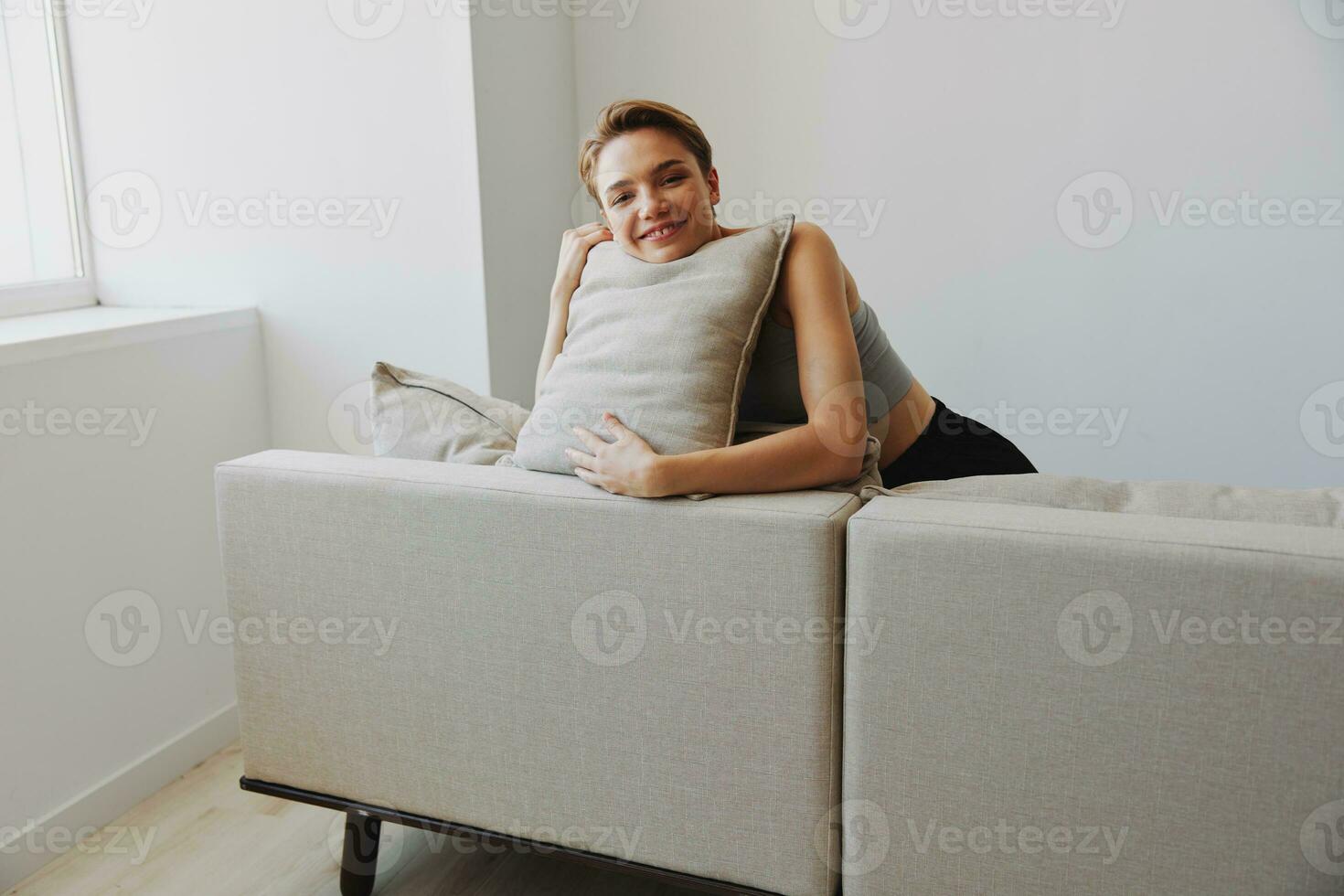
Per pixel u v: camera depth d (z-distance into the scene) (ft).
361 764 5.72
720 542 4.67
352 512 5.41
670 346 5.12
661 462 4.75
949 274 9.53
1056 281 9.28
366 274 8.53
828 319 5.17
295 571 5.62
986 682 4.34
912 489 4.99
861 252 9.73
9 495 6.47
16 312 8.05
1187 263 8.96
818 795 4.74
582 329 5.53
